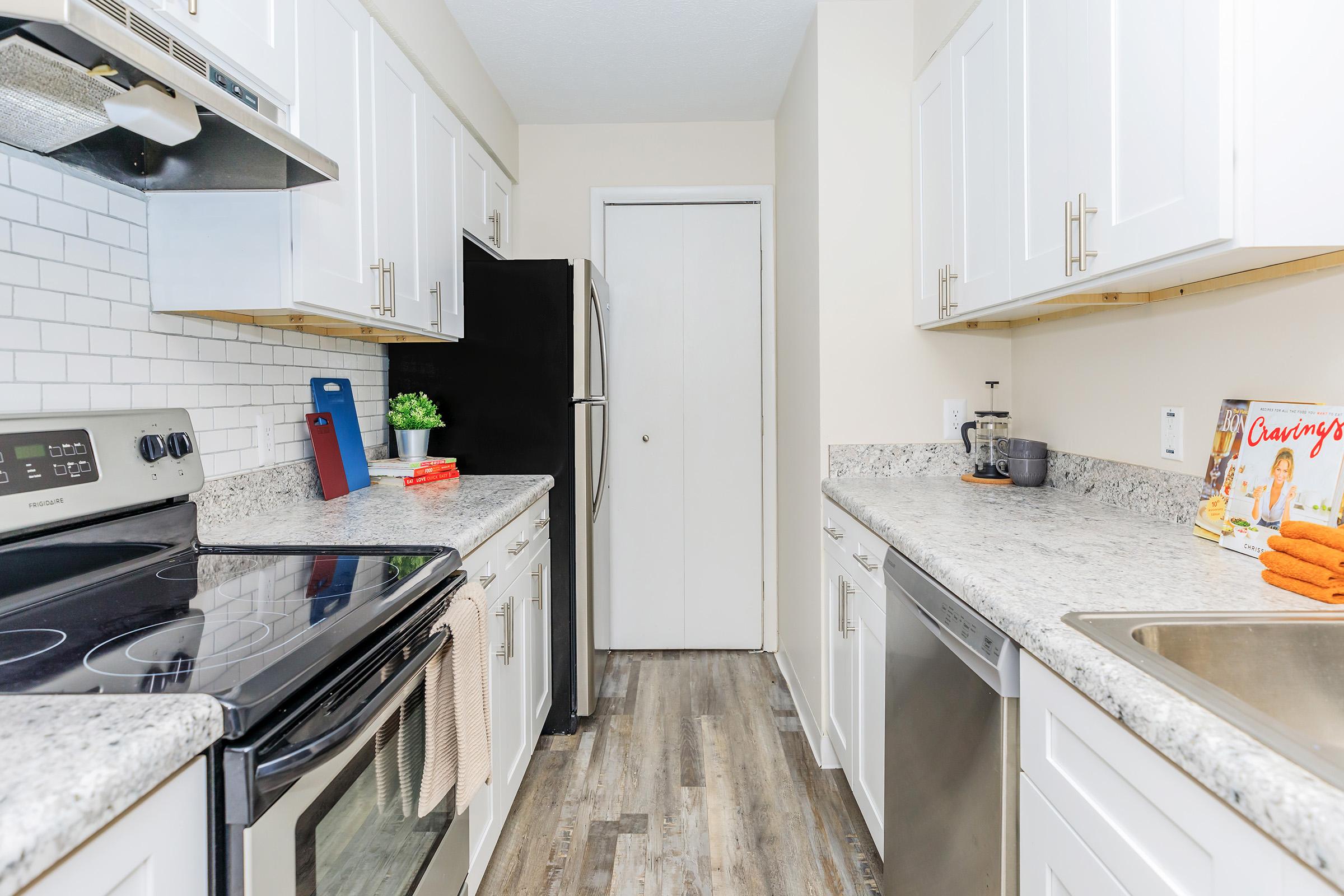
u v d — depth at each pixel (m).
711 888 1.62
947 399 2.22
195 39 1.01
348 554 1.26
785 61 2.63
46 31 0.76
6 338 1.05
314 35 1.36
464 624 1.21
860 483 2.09
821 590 2.22
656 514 3.27
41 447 1.00
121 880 0.55
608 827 1.86
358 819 0.92
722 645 3.28
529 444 2.39
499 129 2.83
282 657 0.75
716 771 2.15
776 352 3.21
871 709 1.66
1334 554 0.91
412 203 1.85
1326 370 1.11
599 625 2.82
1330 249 0.97
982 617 1.02
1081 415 1.84
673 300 3.25
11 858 0.43
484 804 1.55
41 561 0.99
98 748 0.55
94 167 1.19
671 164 3.19
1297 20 0.93
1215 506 1.29
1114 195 1.19
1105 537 1.34
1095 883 0.74
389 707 0.92
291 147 1.09
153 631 0.85
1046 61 1.40
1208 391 1.38
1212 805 0.57
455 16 2.28
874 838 1.62
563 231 3.20
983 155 1.69
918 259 2.13
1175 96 1.03
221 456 1.52
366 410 2.24
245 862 0.67
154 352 1.33
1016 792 0.93
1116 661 0.73
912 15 2.20
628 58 2.59
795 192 2.67
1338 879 0.45
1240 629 0.85
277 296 1.32
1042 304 1.56
